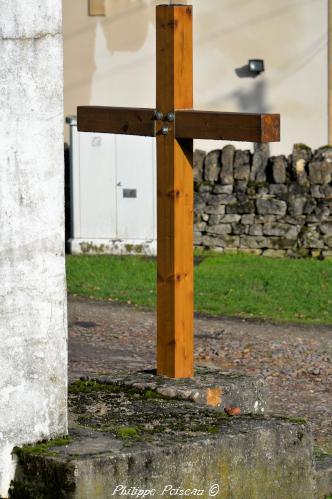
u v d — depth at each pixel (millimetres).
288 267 20969
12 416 6969
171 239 9219
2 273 6828
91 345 14328
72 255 22438
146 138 22438
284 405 11664
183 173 9195
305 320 16969
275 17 24703
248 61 24844
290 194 21766
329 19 24594
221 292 18953
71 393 8914
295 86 24875
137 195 22484
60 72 7020
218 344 14812
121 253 22469
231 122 8664
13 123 6840
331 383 12781
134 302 18125
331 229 21625
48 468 6789
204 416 8133
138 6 24797
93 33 24906
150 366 12805
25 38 6863
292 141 25000
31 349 7016
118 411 8258
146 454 7004
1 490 6938
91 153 22438
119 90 25047
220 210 22125
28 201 6926
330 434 10422
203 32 24844
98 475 6777
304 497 8000
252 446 7598
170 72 9078
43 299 7039
